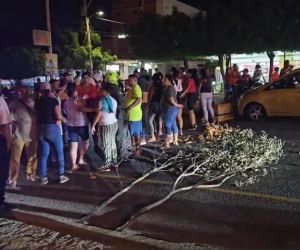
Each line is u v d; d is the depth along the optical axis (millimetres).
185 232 5027
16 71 27750
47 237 5090
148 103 10391
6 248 4793
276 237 4758
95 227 5137
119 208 5980
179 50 21438
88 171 8086
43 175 7422
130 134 8906
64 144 9914
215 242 4699
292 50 17656
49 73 18703
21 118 7262
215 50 19297
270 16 16844
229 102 15180
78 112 8070
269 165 7711
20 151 7328
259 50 18125
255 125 12523
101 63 34344
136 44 23656
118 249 4680
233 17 17797
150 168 7938
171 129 9516
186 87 11742
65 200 6469
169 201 6105
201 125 12492
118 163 8125
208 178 6961
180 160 7930
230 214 5496
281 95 12859
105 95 7941
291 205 5684
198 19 20062
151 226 5254
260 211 5535
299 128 11656
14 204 6352
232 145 7977
